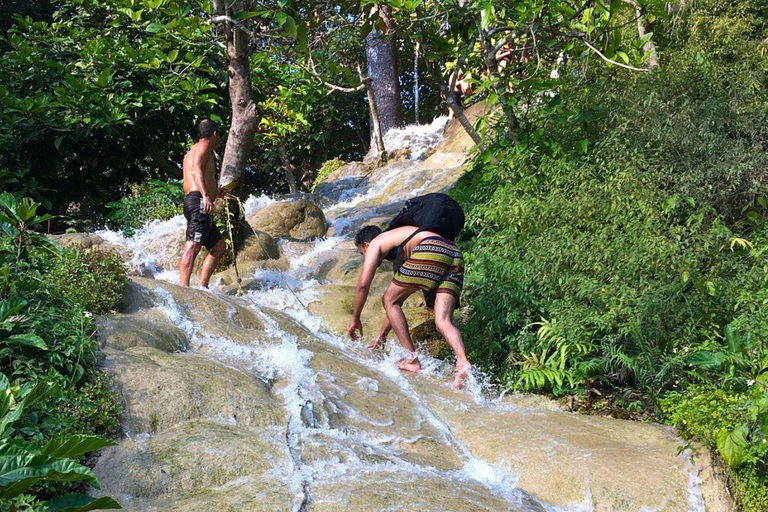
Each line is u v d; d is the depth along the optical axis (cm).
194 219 708
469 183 955
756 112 680
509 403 563
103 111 1038
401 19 818
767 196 648
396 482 392
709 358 497
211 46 1041
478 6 699
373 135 1675
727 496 425
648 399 546
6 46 1466
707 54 790
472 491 404
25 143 1073
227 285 820
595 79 790
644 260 575
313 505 358
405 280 557
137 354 470
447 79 1444
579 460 443
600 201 628
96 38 1170
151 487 373
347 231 1031
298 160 2080
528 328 629
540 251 618
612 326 575
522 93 768
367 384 528
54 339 431
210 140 726
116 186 1258
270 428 433
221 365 484
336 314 732
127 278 568
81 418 396
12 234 477
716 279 573
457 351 546
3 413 315
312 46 1452
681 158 662
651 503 415
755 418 439
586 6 761
